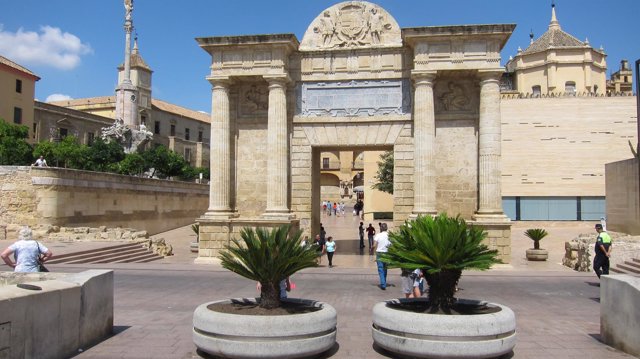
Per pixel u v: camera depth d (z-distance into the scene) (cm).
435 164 2950
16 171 3791
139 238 3616
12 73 6631
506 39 2847
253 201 3100
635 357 1068
